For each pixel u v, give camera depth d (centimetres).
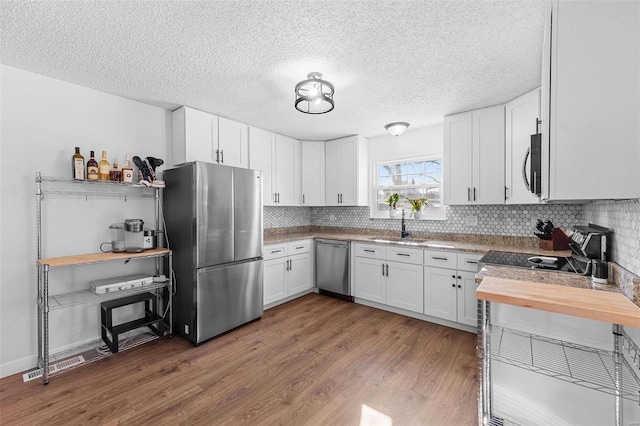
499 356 135
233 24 162
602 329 129
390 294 335
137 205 278
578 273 169
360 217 438
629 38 110
